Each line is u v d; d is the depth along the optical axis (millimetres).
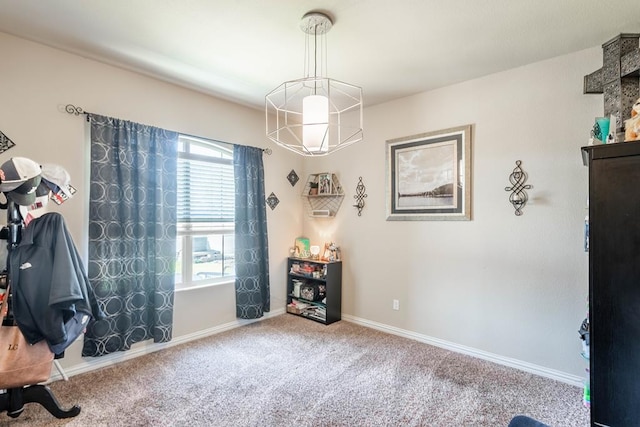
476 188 2904
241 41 2305
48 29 2170
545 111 2559
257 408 2105
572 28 2113
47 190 2215
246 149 3645
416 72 2797
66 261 1905
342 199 3947
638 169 1450
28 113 2312
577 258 2424
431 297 3189
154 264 2895
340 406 2135
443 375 2553
